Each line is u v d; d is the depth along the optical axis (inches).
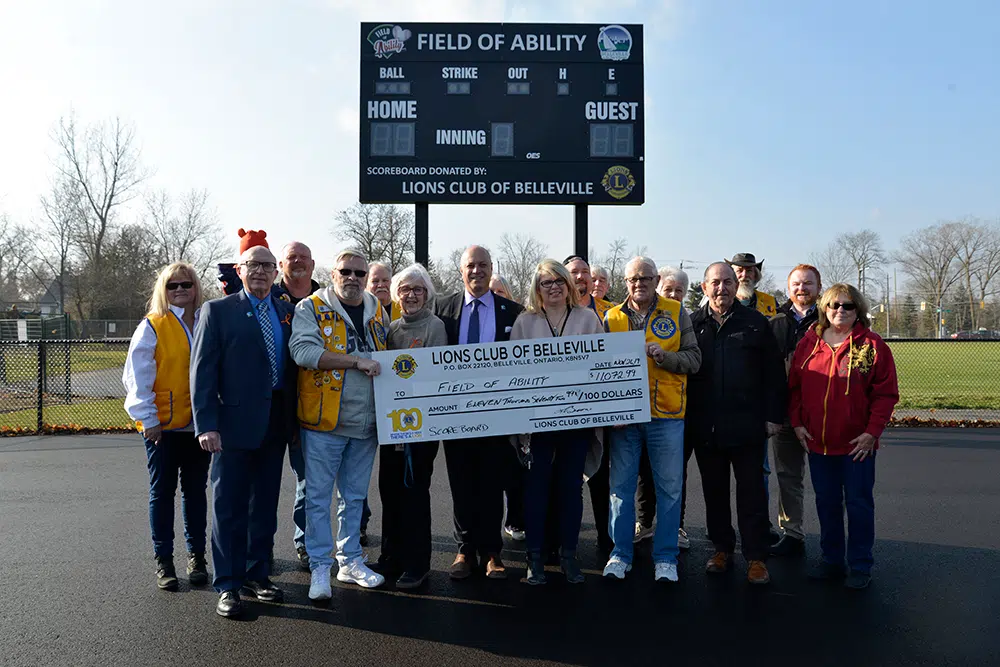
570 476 193.6
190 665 142.0
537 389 190.2
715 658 146.3
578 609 172.1
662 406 191.5
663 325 192.7
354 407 181.9
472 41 497.7
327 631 158.7
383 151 495.5
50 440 423.5
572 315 195.3
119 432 454.0
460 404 187.9
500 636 156.4
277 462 180.7
